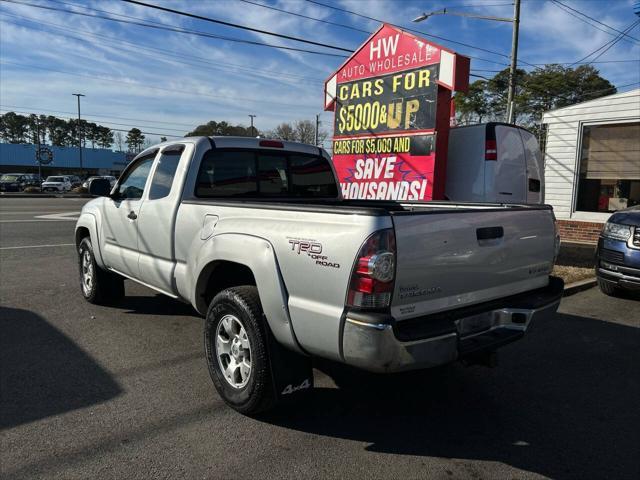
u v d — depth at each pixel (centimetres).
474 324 320
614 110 1134
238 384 344
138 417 338
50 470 275
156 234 439
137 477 271
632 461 298
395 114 857
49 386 383
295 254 295
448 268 295
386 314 263
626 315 620
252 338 319
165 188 440
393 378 419
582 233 1198
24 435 312
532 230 358
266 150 473
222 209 362
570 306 663
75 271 814
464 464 292
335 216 278
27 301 626
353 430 329
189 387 387
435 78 783
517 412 361
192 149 423
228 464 285
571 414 359
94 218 565
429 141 798
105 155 8388
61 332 509
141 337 497
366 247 260
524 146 837
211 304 356
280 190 486
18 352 453
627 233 665
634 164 1143
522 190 833
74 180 5447
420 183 818
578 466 292
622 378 425
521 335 337
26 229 1362
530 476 281
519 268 350
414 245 274
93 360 436
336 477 276
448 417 351
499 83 3581
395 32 847
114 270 541
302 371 327
